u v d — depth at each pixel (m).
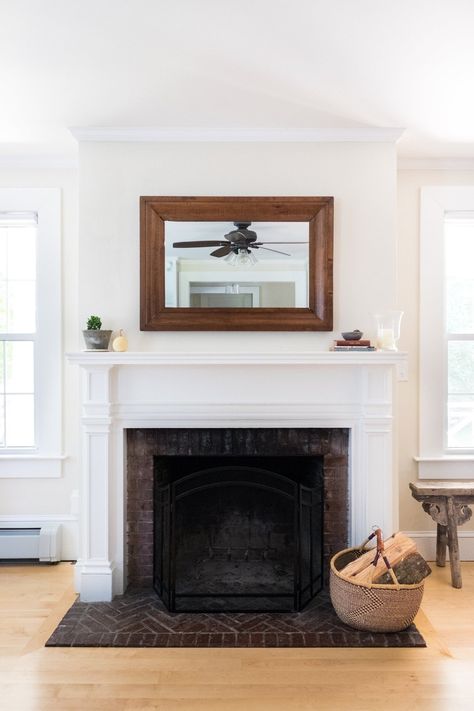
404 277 3.11
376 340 2.68
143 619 2.41
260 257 2.66
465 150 2.96
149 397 2.65
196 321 2.65
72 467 3.13
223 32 1.83
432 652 2.18
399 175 3.11
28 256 3.19
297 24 1.78
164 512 2.60
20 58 2.00
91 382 2.59
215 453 2.72
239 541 2.85
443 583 2.84
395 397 2.74
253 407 2.65
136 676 2.02
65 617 2.42
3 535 3.05
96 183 2.66
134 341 2.68
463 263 3.19
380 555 2.33
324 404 2.66
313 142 2.69
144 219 2.63
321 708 1.84
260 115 2.51
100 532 2.60
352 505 2.67
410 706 1.86
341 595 2.34
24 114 2.49
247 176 2.69
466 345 3.20
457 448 3.16
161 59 2.00
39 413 3.12
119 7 1.69
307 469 2.86
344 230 2.69
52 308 3.10
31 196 3.08
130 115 2.50
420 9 1.70
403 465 3.13
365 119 2.55
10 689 1.94
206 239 2.66
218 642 2.22
